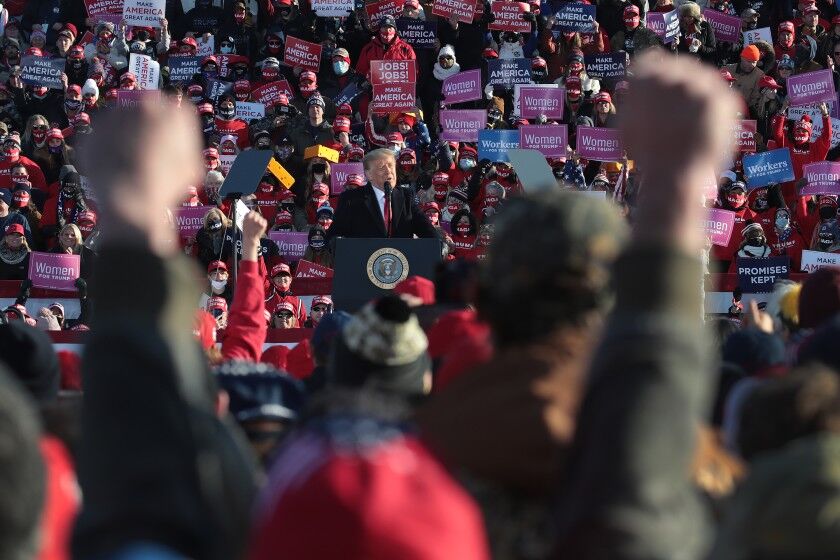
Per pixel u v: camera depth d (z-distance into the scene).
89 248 42.06
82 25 64.81
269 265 44.31
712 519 7.89
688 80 5.23
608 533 5.03
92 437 5.19
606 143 50.06
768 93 56.09
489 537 6.06
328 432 5.23
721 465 8.23
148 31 62.06
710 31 60.19
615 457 5.08
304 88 56.41
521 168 25.03
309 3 61.38
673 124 5.18
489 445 6.18
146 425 5.18
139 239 5.32
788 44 60.41
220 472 5.79
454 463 6.24
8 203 47.06
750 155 48.69
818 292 13.19
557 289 6.22
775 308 16.36
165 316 5.35
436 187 49.41
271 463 6.25
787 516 6.57
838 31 60.97
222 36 61.16
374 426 5.25
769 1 64.31
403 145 52.53
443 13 59.09
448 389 6.62
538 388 6.23
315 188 48.38
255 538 5.41
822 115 52.84
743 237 45.16
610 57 56.38
